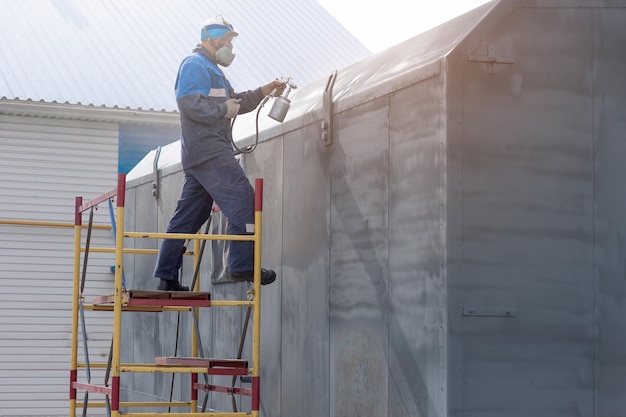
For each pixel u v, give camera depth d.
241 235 7.11
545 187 5.96
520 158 5.94
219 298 9.54
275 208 8.38
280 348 8.16
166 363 6.97
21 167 16.83
